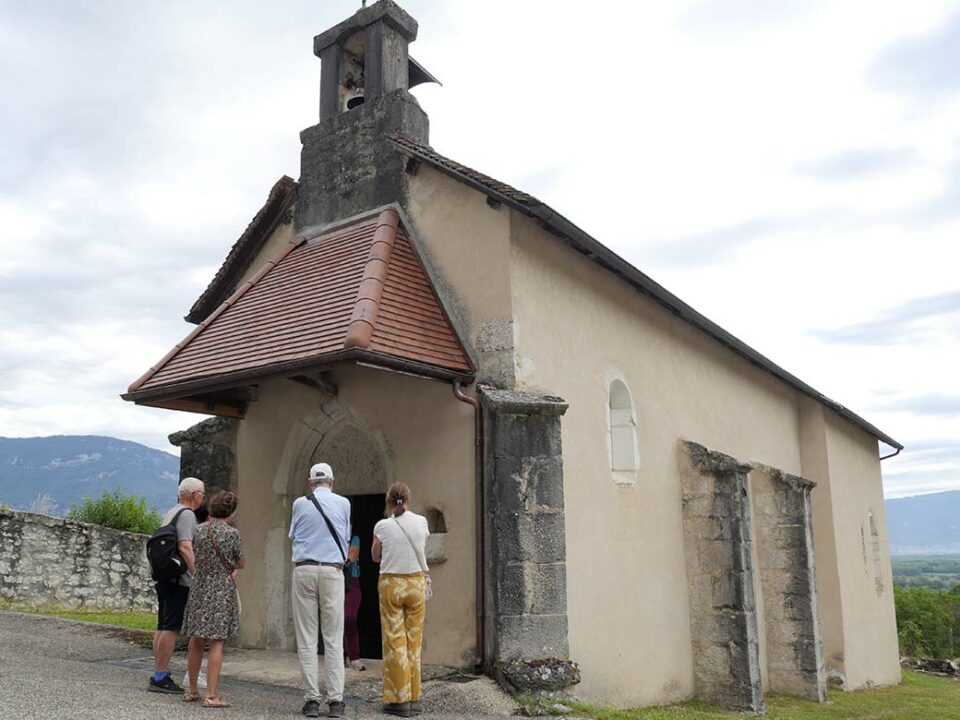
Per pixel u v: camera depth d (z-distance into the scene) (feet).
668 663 31.65
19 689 19.13
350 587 26.11
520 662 23.08
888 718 36.40
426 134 32.76
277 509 30.86
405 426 27.61
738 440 43.09
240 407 32.58
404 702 20.03
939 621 135.64
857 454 59.26
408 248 29.40
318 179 33.99
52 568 46.44
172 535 21.16
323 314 26.27
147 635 32.76
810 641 38.99
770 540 40.81
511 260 27.07
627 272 31.35
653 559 32.12
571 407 28.78
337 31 35.14
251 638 30.58
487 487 24.97
